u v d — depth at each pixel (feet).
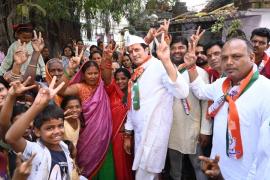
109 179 14.58
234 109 9.24
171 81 12.02
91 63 14.25
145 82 13.28
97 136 13.94
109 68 14.85
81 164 13.94
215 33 36.96
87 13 39.70
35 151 9.11
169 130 13.35
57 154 9.68
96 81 14.32
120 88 16.51
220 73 14.19
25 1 26.73
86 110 13.92
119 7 43.27
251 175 8.19
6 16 29.63
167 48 12.15
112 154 14.67
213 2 49.73
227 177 9.53
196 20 39.63
